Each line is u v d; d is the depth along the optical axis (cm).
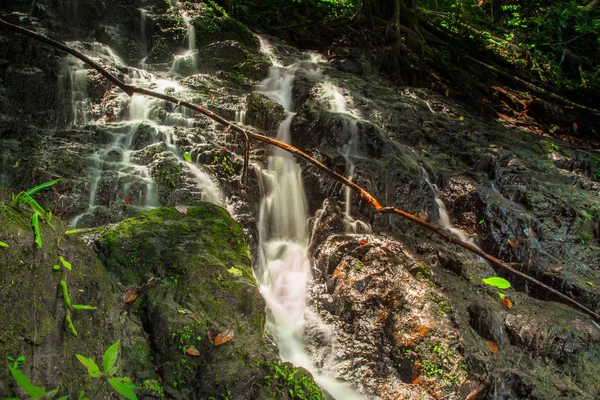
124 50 754
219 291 348
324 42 1007
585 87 1076
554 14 1288
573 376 432
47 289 259
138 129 566
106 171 509
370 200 306
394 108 763
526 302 496
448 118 791
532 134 855
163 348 313
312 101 678
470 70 1037
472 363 405
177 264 360
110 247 363
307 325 450
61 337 260
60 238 277
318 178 581
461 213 591
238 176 552
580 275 534
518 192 626
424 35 1066
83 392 250
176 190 506
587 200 630
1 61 604
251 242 505
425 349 407
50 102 596
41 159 501
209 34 808
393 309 440
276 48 922
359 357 418
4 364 231
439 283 486
